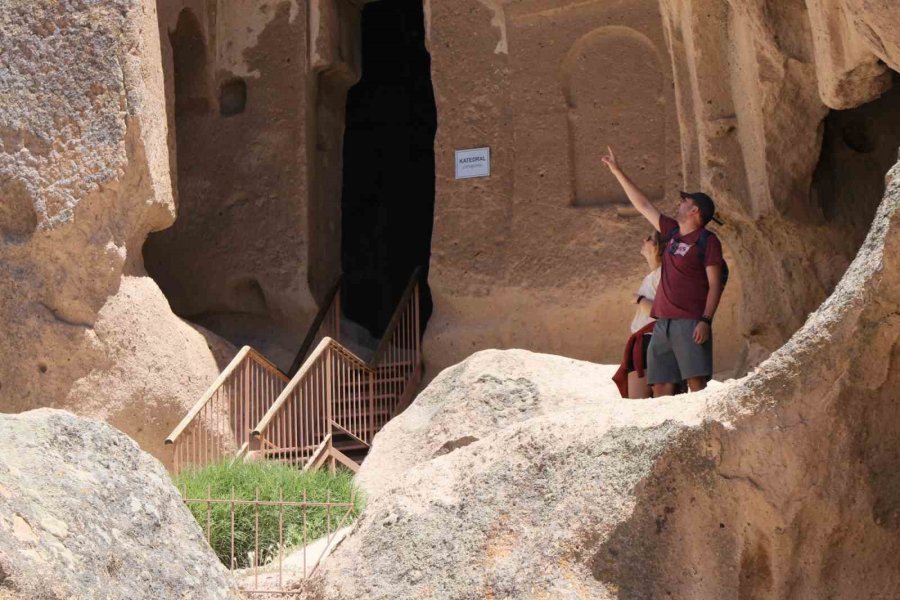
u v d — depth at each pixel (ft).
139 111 41.65
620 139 45.03
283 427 39.55
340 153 53.21
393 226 69.21
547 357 36.76
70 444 17.10
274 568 28.55
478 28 47.32
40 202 41.09
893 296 18.37
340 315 51.39
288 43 51.19
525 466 22.08
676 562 20.04
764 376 19.49
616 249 44.34
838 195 35.06
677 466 20.18
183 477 31.63
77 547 15.67
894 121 35.76
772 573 19.67
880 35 24.35
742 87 34.01
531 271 45.39
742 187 35.17
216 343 45.78
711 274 28.07
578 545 20.53
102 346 41.39
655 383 28.45
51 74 41.75
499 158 46.50
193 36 51.75
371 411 42.57
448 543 21.80
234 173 51.29
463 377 35.96
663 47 44.83
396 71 69.21
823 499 19.19
